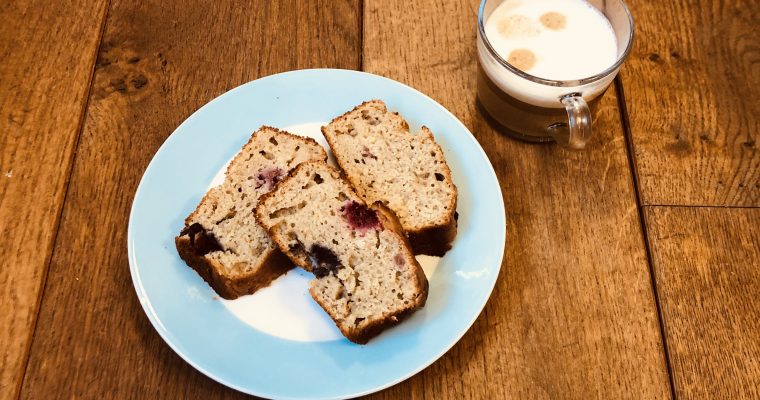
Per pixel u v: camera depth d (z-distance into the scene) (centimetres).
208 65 55
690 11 57
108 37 56
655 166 52
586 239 50
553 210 51
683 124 53
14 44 55
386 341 46
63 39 56
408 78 55
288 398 44
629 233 50
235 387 44
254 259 48
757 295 49
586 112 47
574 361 47
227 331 46
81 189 51
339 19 57
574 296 49
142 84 54
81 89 54
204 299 47
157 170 49
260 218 48
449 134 51
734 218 50
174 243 48
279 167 51
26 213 50
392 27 56
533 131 52
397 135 51
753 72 55
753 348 47
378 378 44
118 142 52
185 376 47
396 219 48
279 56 55
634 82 54
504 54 50
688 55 55
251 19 57
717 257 49
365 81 52
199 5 57
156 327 46
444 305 46
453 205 48
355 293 47
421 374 47
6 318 47
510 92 50
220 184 50
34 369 46
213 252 48
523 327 48
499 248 47
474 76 55
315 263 48
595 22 51
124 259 49
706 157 52
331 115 52
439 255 48
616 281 49
